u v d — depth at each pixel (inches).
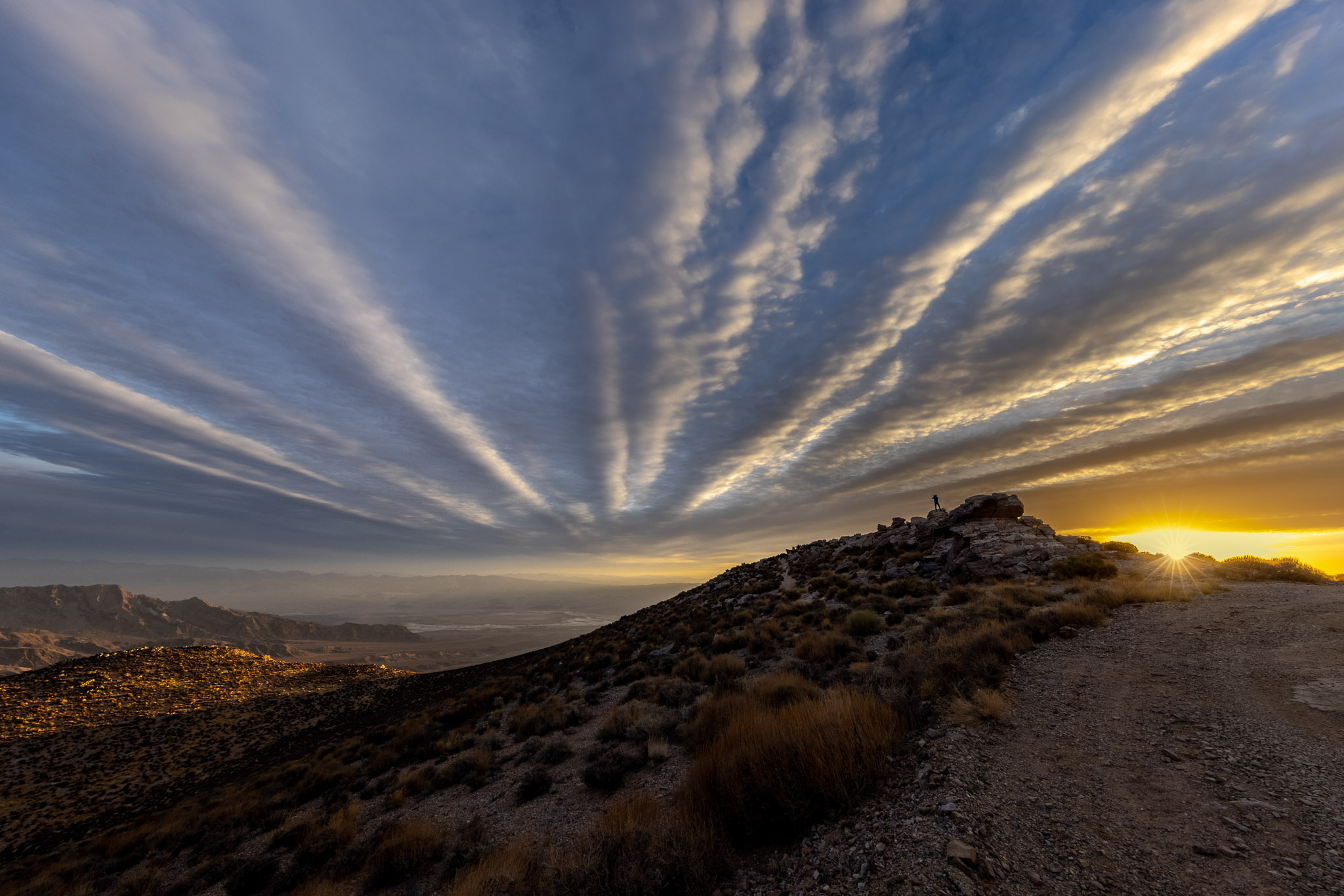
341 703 2252.7
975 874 188.1
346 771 789.9
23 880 779.4
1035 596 735.1
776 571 1763.0
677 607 1713.8
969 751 289.3
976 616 632.4
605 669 1037.2
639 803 331.6
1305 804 217.0
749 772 286.4
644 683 732.0
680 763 422.9
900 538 1523.1
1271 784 235.8
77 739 2204.7
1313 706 311.4
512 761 576.7
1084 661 451.2
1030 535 1188.5
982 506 1373.0
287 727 1950.1
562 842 331.6
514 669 1699.1
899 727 327.9
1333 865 177.9
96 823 1230.9
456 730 853.8
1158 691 367.2
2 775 1851.6
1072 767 270.4
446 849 390.0
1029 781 256.8
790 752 281.3
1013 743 302.8
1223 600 642.2
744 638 850.1
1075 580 862.5
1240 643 458.3
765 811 267.0
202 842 617.3
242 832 608.4
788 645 759.7
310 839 476.1
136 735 2187.5
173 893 478.0
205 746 1878.7
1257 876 178.5
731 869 239.8
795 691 453.1
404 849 383.9
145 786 1492.4
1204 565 960.3
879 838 223.8
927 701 371.9
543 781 456.8
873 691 401.4
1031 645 507.2
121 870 621.9
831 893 201.0
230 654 3981.3
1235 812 217.8
